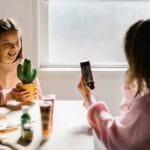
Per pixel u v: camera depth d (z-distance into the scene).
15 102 1.60
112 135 1.14
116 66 2.33
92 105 1.29
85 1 2.27
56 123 1.37
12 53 1.62
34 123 1.36
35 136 1.23
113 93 2.27
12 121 1.36
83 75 1.40
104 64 2.33
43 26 2.27
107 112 1.27
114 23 2.30
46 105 1.24
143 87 1.12
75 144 1.17
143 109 1.08
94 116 1.26
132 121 1.10
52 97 1.44
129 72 1.14
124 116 1.16
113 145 1.15
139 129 1.07
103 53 2.33
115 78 2.25
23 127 1.19
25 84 1.63
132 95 1.38
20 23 2.18
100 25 2.30
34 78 1.67
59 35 2.32
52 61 2.34
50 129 1.26
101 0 2.26
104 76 2.24
